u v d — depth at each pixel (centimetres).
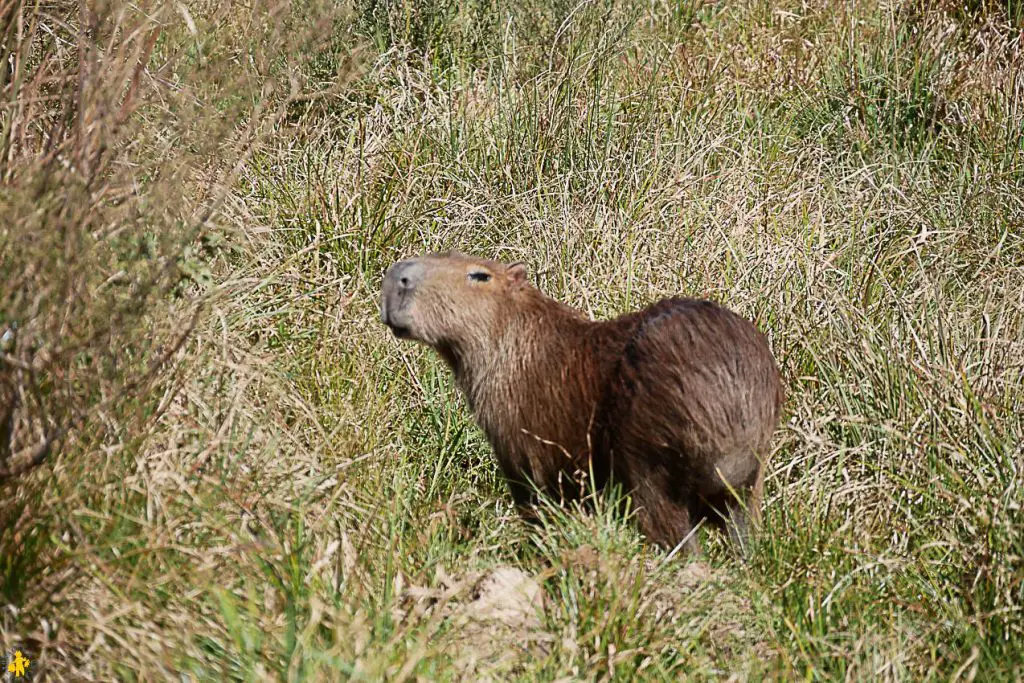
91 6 1172
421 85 1905
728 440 1048
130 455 966
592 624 955
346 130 1838
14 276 901
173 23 1152
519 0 2059
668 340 1067
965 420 1240
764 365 1069
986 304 1505
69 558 885
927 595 1063
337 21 1773
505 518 1208
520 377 1159
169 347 1057
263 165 1653
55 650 862
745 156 1883
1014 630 996
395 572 1022
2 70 1083
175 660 842
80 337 920
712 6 2447
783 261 1576
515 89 1909
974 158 1941
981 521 1104
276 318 1397
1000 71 2109
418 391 1416
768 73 2298
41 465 920
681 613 975
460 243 1636
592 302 1497
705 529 1162
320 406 1295
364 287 1527
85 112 985
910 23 2312
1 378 889
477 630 952
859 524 1159
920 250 1706
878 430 1298
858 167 2031
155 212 1004
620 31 2039
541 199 1702
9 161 1028
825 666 970
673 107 2038
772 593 1035
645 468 1088
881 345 1405
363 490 1166
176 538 948
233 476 1025
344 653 845
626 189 1767
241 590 924
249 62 1206
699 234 1669
